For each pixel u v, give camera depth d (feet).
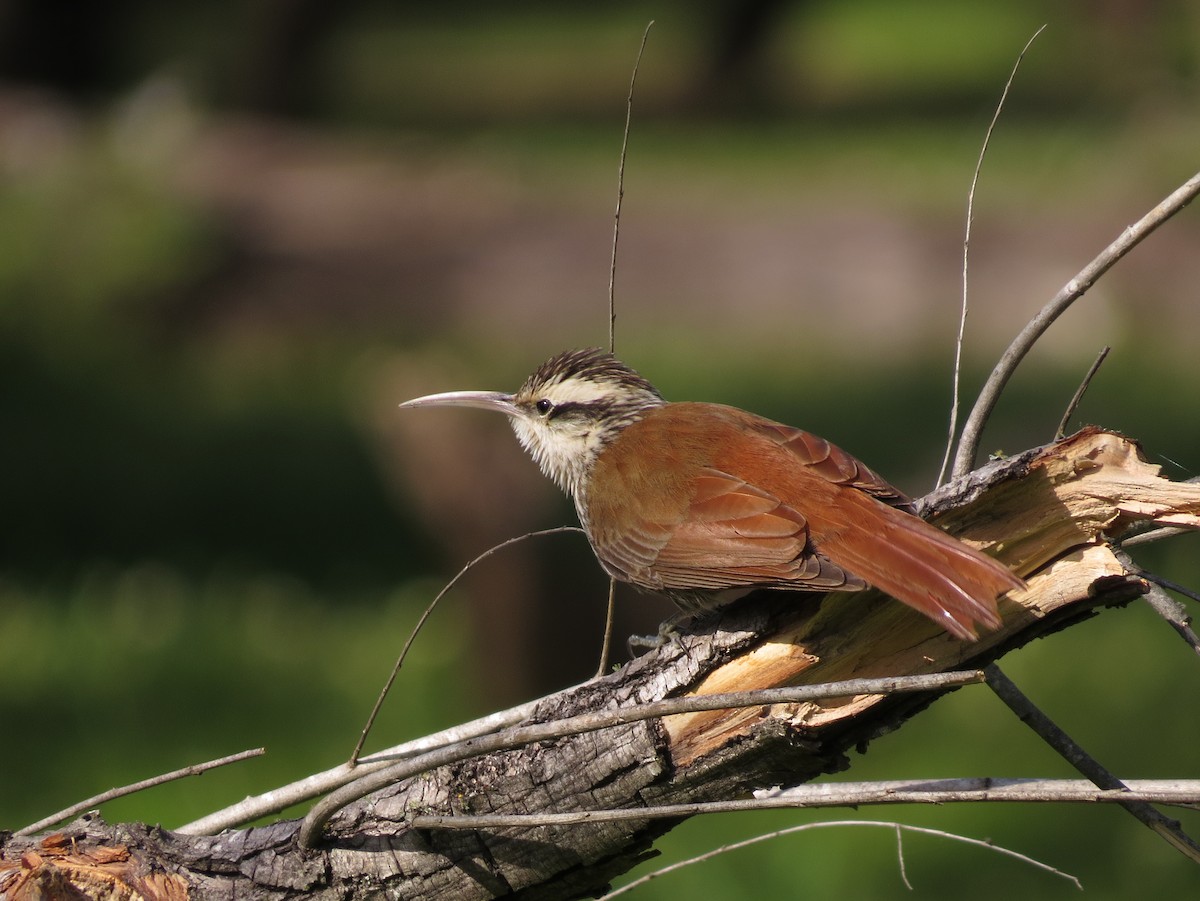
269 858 15.87
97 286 78.54
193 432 65.77
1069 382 65.62
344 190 94.38
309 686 40.98
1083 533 15.21
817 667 15.29
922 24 179.52
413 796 15.92
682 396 67.15
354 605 47.29
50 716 38.88
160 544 53.21
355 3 124.47
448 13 208.44
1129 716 35.55
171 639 44.68
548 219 92.38
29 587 49.21
